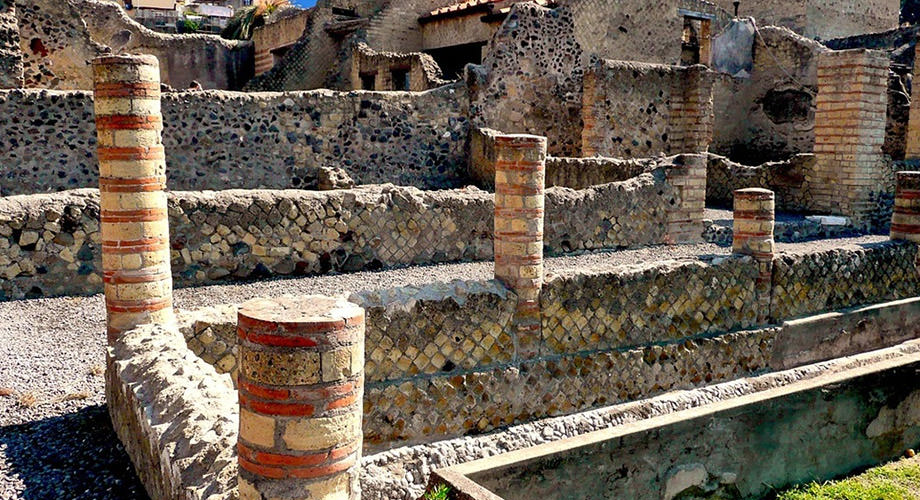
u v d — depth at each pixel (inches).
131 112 195.2
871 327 360.2
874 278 367.9
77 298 314.7
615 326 285.1
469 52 756.6
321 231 359.3
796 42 727.7
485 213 402.6
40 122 449.1
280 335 103.0
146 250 201.5
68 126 456.8
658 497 225.1
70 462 167.3
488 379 255.0
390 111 553.6
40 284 314.3
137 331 195.8
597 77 587.8
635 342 290.5
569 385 272.4
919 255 388.2
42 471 161.9
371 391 234.5
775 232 476.1
